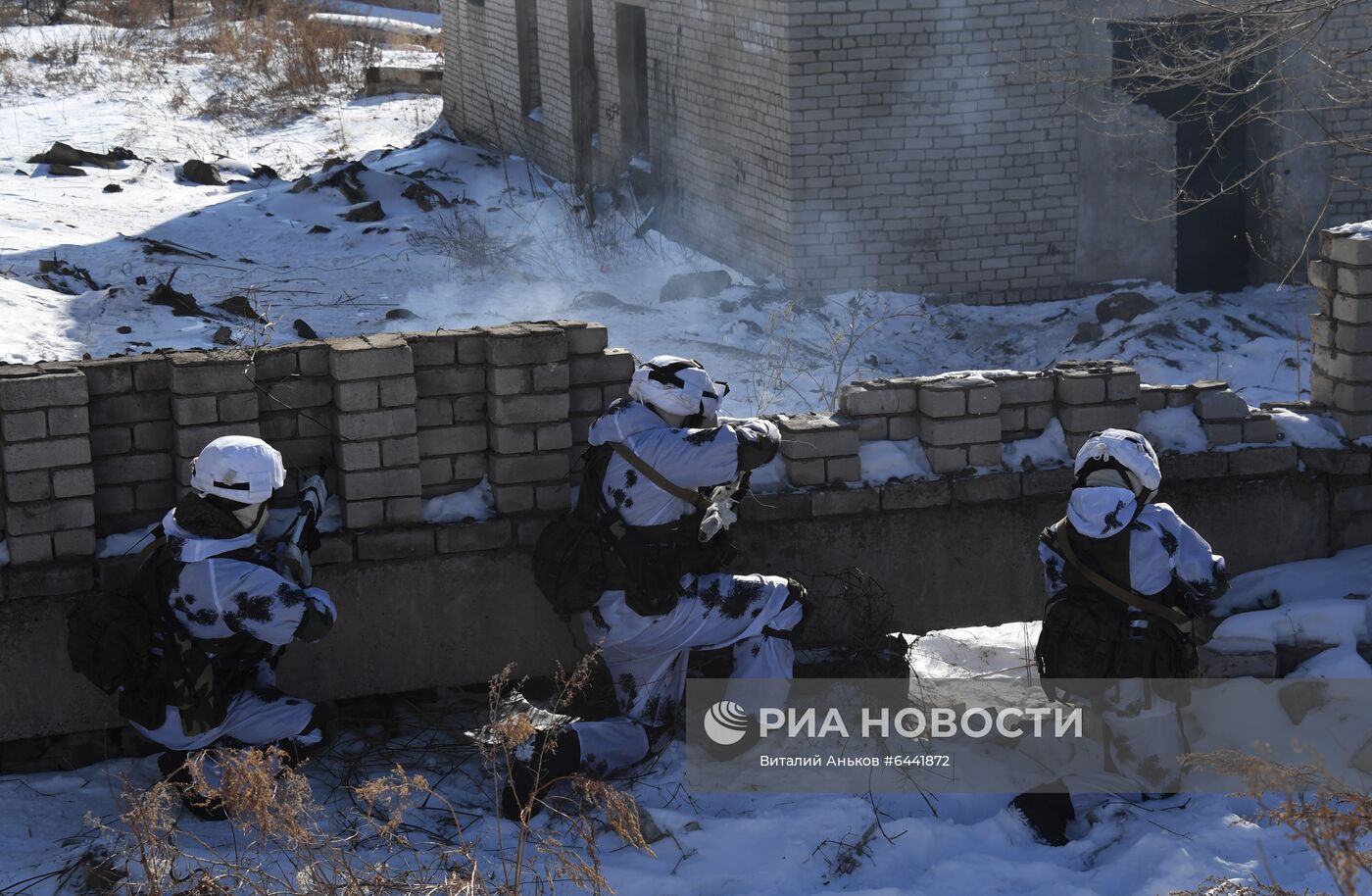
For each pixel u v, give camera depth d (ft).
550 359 16.89
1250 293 41.57
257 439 14.88
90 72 80.59
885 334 38.99
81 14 100.99
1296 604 17.78
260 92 78.18
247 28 90.07
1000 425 18.34
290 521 16.43
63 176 55.62
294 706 15.31
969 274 41.65
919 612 18.48
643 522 15.85
